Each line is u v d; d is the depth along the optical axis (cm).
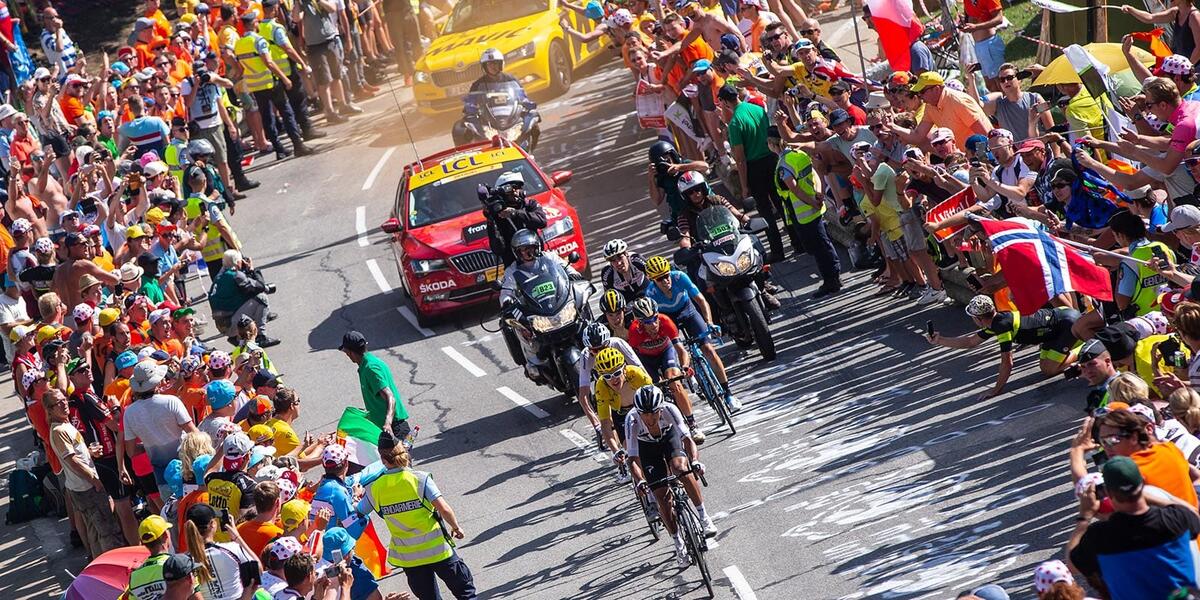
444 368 3142
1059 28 3641
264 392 2359
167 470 2230
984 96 3052
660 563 2081
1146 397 1584
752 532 2100
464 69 5028
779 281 3162
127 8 7669
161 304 2977
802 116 3194
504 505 2414
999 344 2311
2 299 3000
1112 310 2173
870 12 3120
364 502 1945
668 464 2011
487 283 3325
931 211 2469
